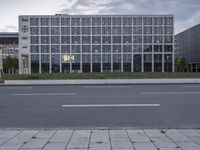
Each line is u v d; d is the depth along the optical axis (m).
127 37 79.88
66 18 79.50
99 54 79.94
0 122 8.05
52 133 6.46
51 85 22.75
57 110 9.80
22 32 79.38
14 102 11.77
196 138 5.90
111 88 18.55
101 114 9.03
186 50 100.88
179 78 25.66
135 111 9.50
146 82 23.88
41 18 79.44
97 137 6.05
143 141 5.70
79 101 11.90
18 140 5.85
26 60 79.94
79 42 79.81
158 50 80.12
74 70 80.06
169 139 5.84
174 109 9.83
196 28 91.06
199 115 8.80
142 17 79.56
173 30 79.94
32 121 8.15
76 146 5.36
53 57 80.00
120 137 6.05
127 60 80.06
